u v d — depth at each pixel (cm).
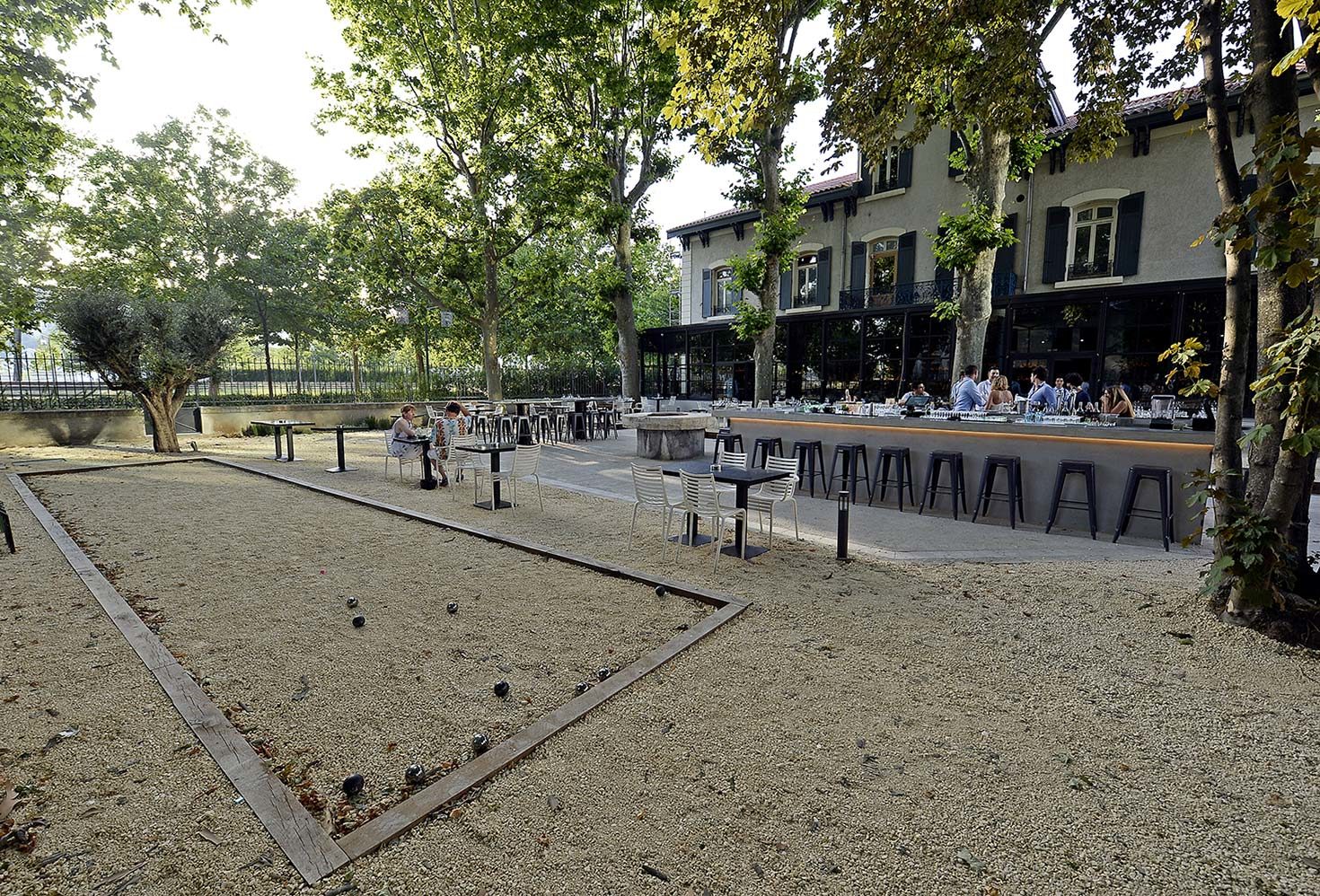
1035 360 1802
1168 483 620
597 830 224
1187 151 1541
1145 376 1634
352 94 1769
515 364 2917
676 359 2764
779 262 1588
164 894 194
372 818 231
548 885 199
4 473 1014
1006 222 1806
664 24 648
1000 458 731
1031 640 395
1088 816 234
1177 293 1559
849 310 2108
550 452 1431
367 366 2677
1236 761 270
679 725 294
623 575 522
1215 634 400
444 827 225
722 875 204
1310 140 313
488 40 1681
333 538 646
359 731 291
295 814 229
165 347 1313
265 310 2823
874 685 336
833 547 626
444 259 1891
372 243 1873
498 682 327
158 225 2603
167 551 589
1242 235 371
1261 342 405
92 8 1059
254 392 2112
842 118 674
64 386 1555
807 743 280
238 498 852
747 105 658
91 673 343
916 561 573
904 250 2011
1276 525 392
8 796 231
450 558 576
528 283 2023
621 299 2095
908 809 237
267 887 197
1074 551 607
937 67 657
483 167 1778
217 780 252
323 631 408
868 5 600
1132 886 201
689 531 663
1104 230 1692
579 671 354
